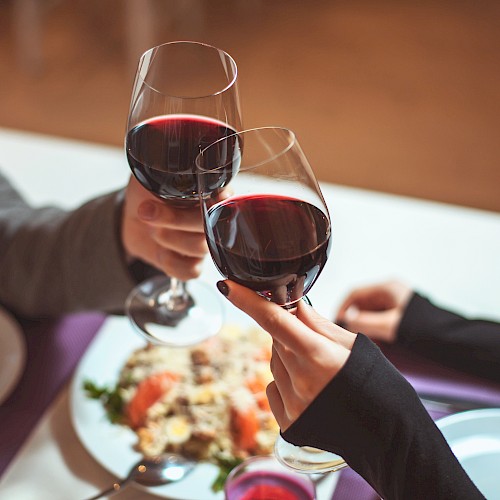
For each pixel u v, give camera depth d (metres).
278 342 0.63
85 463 0.94
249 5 4.38
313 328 0.66
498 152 3.35
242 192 0.64
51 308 1.16
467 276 1.25
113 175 1.52
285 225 0.62
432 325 1.11
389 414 0.61
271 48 4.09
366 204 1.42
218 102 0.74
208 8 4.39
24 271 1.14
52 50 4.06
